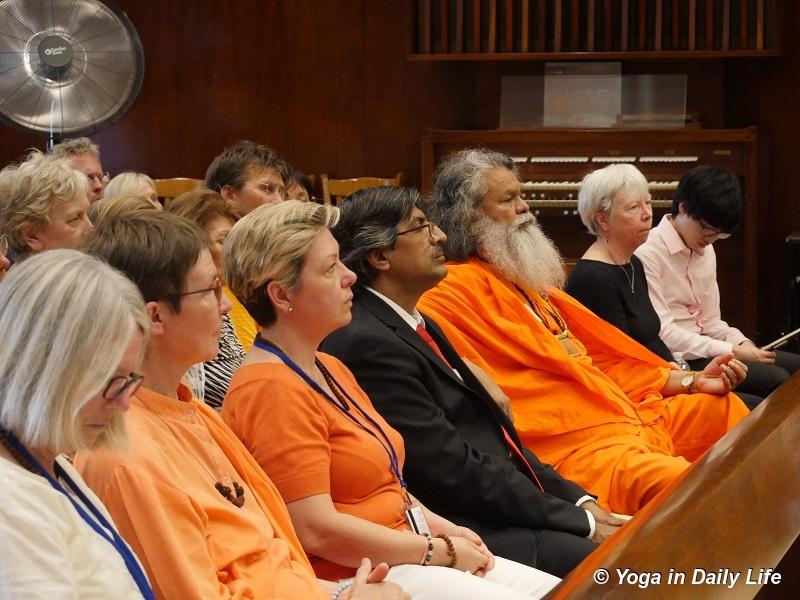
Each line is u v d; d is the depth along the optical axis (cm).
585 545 370
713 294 626
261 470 282
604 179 550
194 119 1044
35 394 195
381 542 304
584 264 549
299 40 1039
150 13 1037
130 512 231
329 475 310
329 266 316
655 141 944
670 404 510
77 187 398
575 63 988
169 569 230
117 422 217
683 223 607
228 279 319
